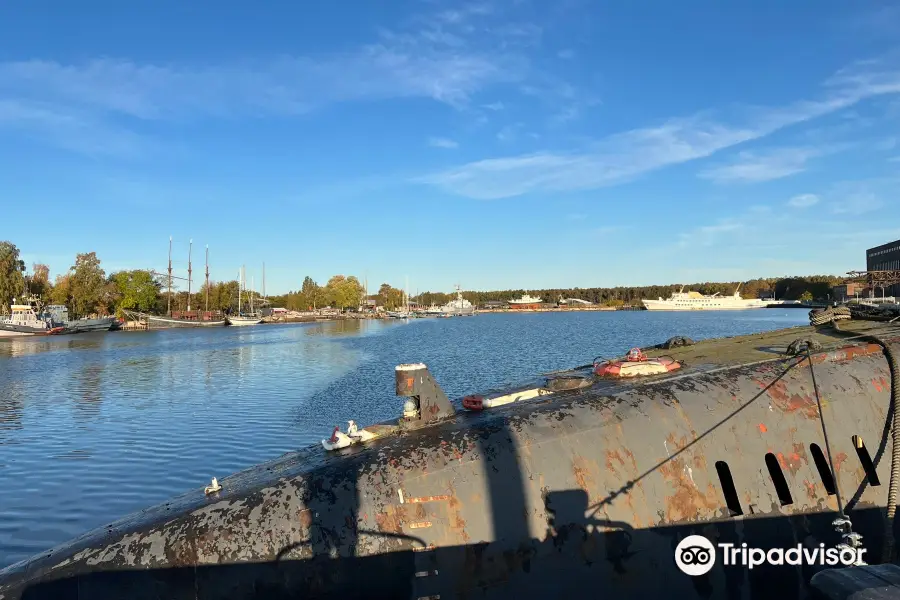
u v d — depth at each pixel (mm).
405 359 46031
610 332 77562
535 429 6383
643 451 6426
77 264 108750
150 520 5516
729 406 7012
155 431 22750
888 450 7254
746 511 6438
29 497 15836
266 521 5367
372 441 6539
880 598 2928
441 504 5641
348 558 5281
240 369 41938
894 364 7262
